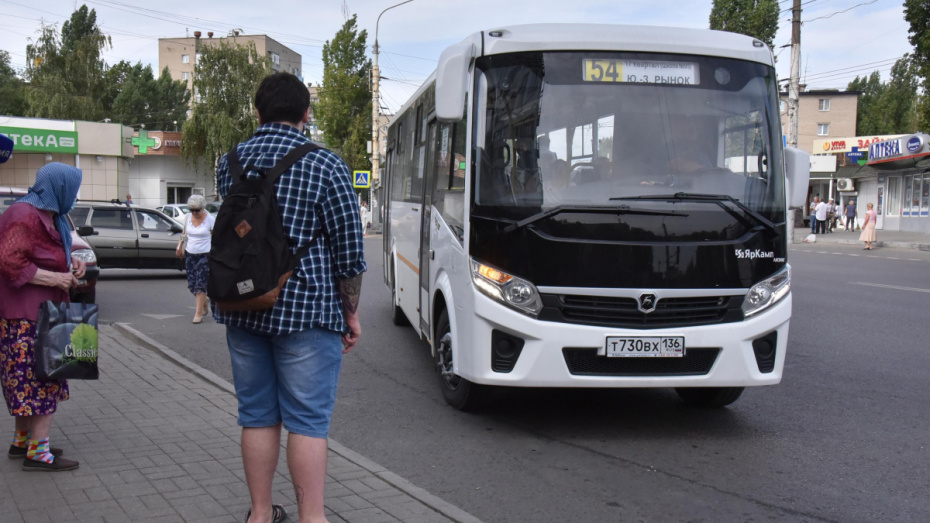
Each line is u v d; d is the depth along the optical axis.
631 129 5.74
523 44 5.81
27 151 41.19
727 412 6.56
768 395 7.16
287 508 4.03
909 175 40.72
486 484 4.82
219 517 3.89
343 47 48.19
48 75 56.50
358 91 48.31
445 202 6.57
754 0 48.78
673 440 5.76
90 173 43.00
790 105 31.06
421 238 8.05
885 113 75.88
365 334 10.45
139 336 9.41
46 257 4.51
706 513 4.36
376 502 4.18
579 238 5.45
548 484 4.82
